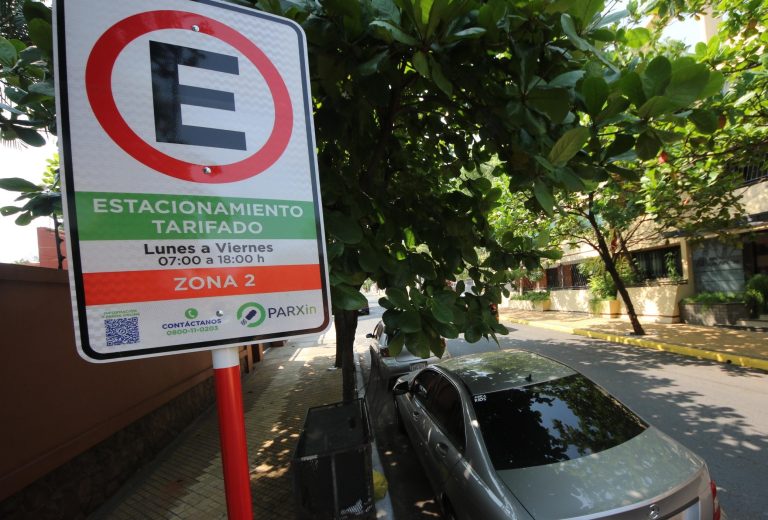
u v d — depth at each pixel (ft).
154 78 3.51
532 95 6.32
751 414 17.40
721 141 20.71
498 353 14.88
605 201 33.58
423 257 10.53
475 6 6.62
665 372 24.81
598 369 26.81
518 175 7.46
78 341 3.07
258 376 32.30
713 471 13.11
